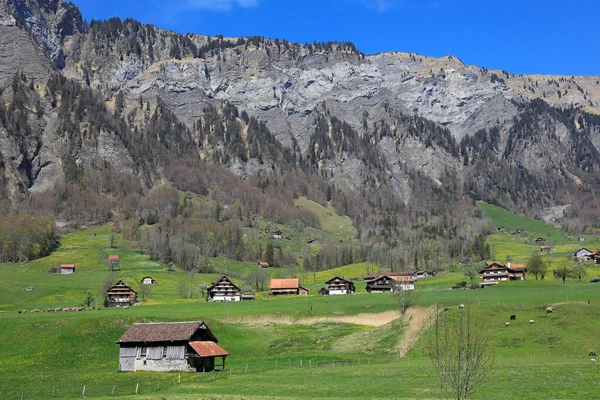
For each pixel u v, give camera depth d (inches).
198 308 6284.5
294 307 6141.7
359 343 4544.8
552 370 2839.6
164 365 3634.4
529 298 4931.1
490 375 2812.5
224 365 3897.6
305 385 2849.4
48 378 3452.3
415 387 2610.7
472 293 5959.6
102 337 4461.1
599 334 3745.1
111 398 2721.5
